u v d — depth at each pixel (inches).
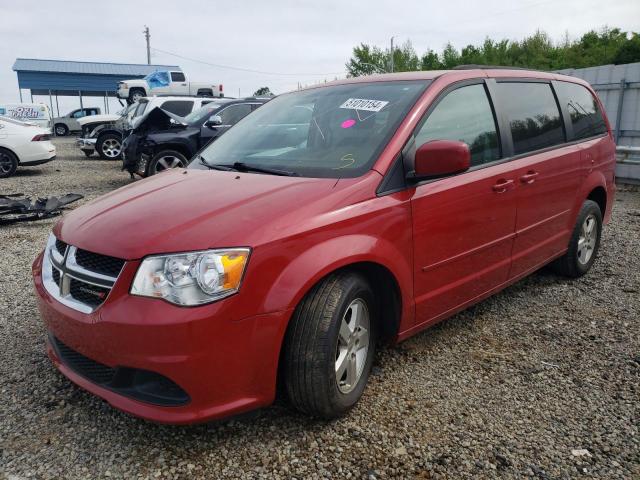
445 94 129.4
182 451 97.3
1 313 159.9
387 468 92.9
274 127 140.8
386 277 112.0
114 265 91.9
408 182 114.1
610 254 217.5
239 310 88.4
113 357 89.3
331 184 106.5
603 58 1642.5
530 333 144.9
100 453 96.8
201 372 86.9
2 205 290.4
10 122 504.4
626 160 381.4
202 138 399.2
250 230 91.6
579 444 98.7
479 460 94.7
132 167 399.9
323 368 96.7
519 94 155.3
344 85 145.1
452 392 116.0
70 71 1829.5
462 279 130.4
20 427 104.0
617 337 141.8
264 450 97.5
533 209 151.6
